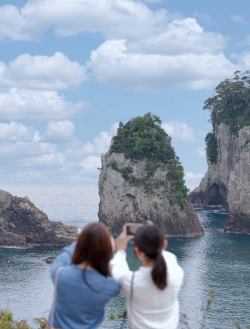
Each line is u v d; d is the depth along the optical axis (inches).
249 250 3806.6
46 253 3631.9
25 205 4210.1
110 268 174.6
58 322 164.7
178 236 4936.0
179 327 1408.7
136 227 180.2
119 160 5255.9
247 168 5044.3
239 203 5039.4
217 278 2765.7
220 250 3818.9
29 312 2028.8
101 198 5295.3
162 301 164.7
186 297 2324.1
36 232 4151.1
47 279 2696.9
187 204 5157.5
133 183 5137.8
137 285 164.1
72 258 166.7
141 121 5487.2
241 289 2482.8
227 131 6742.1
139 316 167.9
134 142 5290.4
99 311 167.6
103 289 161.3
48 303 2187.5
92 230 161.6
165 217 5022.1
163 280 160.1
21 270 2942.9
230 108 6850.4
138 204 5098.4
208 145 7416.3
